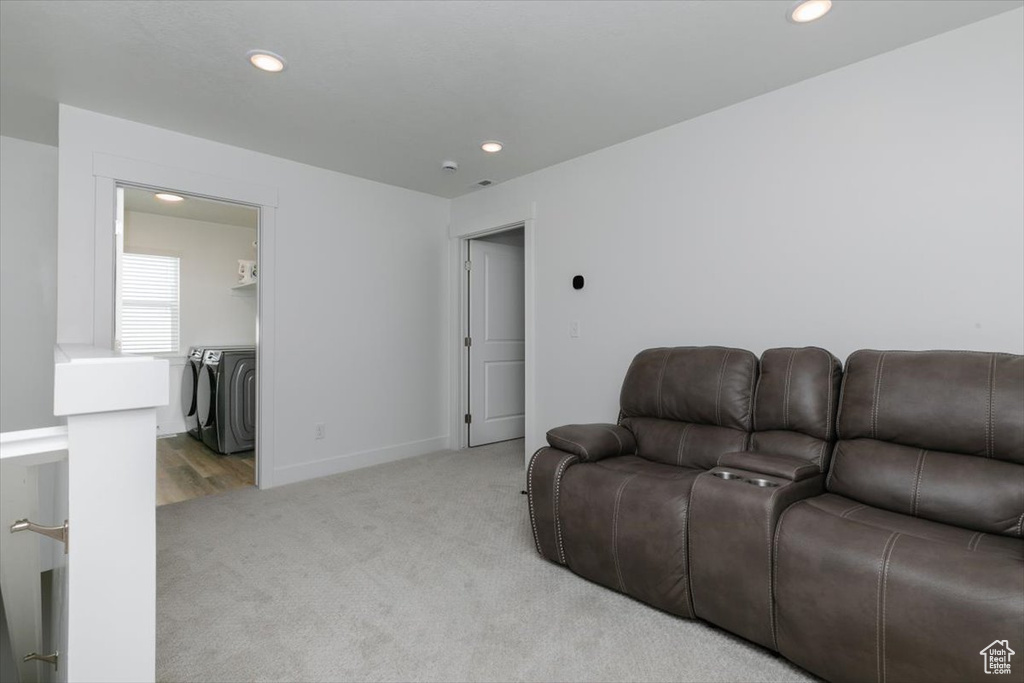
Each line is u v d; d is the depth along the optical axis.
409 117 2.78
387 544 2.51
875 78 2.17
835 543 1.43
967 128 1.94
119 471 0.67
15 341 2.96
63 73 2.30
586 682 1.51
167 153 2.96
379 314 4.03
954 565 1.24
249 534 2.63
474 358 4.61
